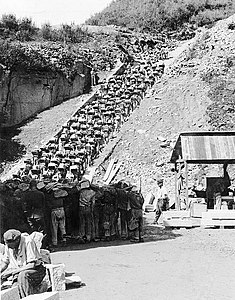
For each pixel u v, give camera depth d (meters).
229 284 13.45
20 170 34.16
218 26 64.62
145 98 50.88
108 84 52.91
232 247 19.77
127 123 46.00
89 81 54.16
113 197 21.16
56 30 63.25
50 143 38.84
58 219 19.50
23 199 17.84
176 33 73.19
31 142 41.47
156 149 41.50
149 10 78.44
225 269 15.49
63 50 54.81
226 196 30.17
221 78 51.50
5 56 45.72
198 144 29.02
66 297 12.09
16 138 42.12
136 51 66.06
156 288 13.02
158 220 27.62
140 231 20.94
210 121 45.12
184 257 17.53
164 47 69.31
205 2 79.69
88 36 66.19
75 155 37.22
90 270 15.29
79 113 46.00
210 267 15.79
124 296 12.21
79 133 40.97
